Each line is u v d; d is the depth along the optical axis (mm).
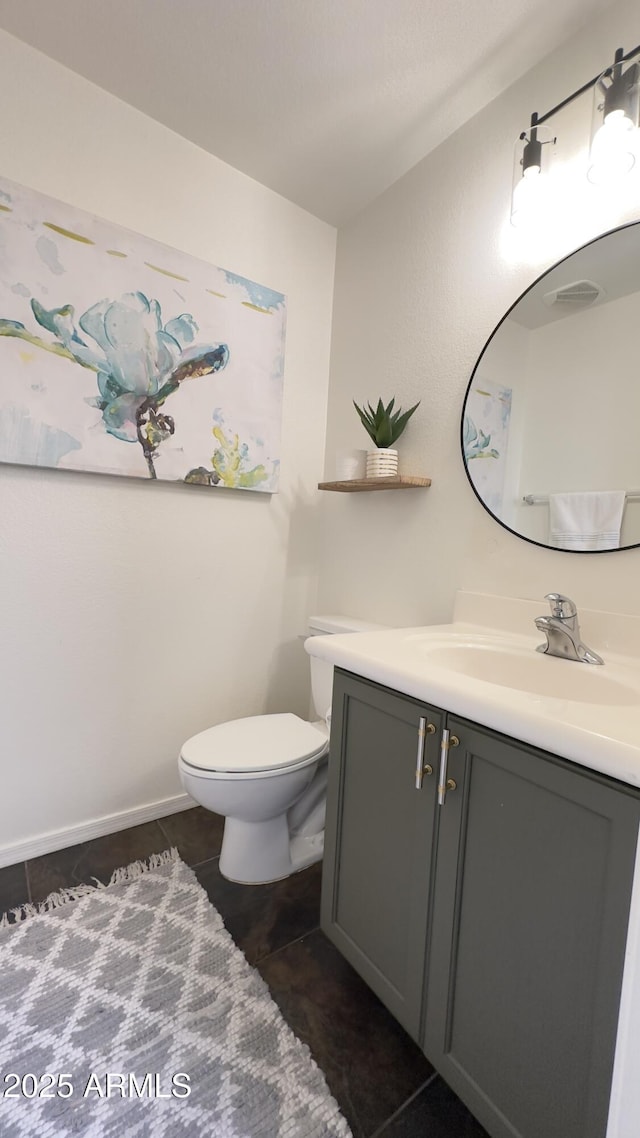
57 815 1522
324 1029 990
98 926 1223
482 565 1397
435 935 849
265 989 1071
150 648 1665
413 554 1624
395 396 1697
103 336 1454
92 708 1563
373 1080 899
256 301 1770
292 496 1970
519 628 1270
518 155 1217
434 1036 850
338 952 1179
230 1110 839
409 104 1415
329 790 1113
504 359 1328
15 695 1424
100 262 1436
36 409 1361
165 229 1556
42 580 1439
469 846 792
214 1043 950
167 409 1591
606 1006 606
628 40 1089
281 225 1825
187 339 1615
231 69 1338
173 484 1668
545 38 1208
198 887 1375
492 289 1383
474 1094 777
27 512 1401
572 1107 646
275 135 1551
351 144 1568
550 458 1224
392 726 946
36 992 1035
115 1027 970
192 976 1093
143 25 1232
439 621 1528
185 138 1573
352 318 1903
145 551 1625
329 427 2023
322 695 1582
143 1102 845
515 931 723
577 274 1174
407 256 1661
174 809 1757
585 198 1162
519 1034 716
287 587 1987
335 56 1286
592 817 626
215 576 1792
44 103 1333
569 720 651
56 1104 837
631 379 1078
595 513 1136
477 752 772
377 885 981
